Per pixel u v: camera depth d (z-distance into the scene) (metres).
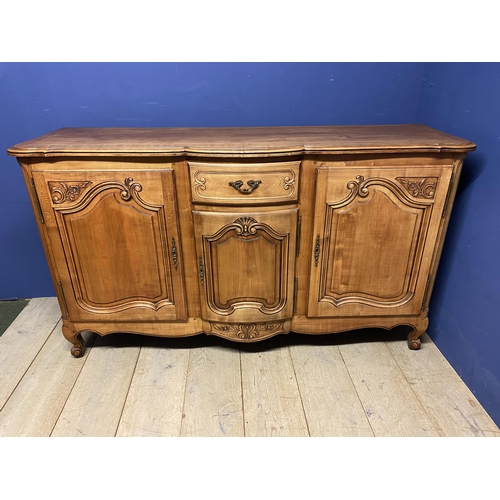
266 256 1.29
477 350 1.31
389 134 1.33
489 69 1.19
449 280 1.46
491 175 1.20
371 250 1.31
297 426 1.23
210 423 1.24
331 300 1.39
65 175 1.17
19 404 1.30
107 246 1.28
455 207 1.40
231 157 1.13
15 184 1.61
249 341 1.45
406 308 1.42
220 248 1.27
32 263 1.78
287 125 1.59
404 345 1.57
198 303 1.40
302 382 1.39
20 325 1.68
